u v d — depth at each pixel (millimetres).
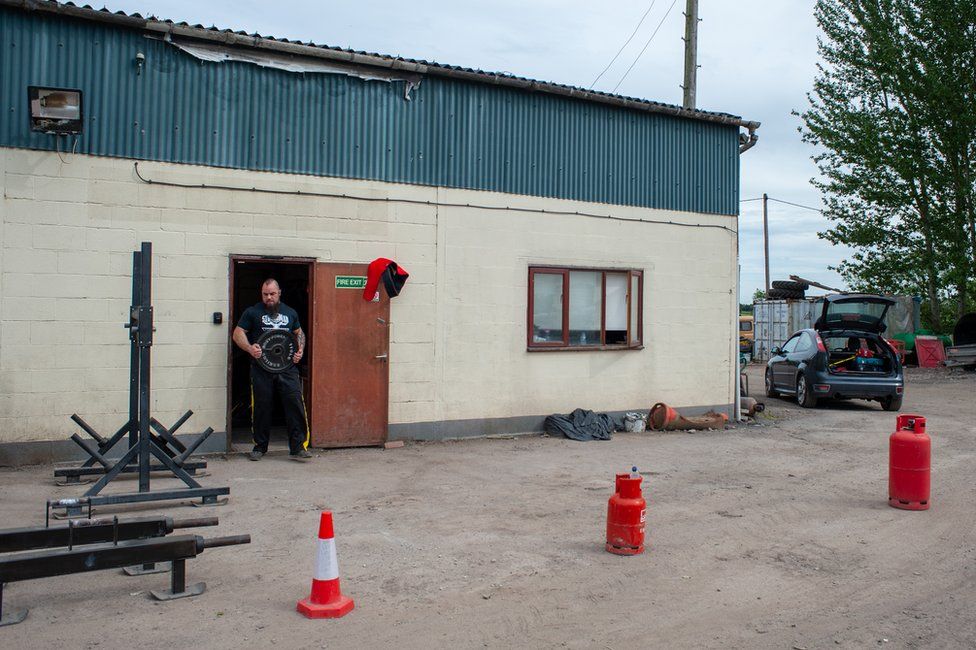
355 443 10305
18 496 7301
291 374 9289
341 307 10219
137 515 6766
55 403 8742
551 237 11922
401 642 4324
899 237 28031
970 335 24828
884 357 15344
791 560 5918
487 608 4844
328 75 10180
